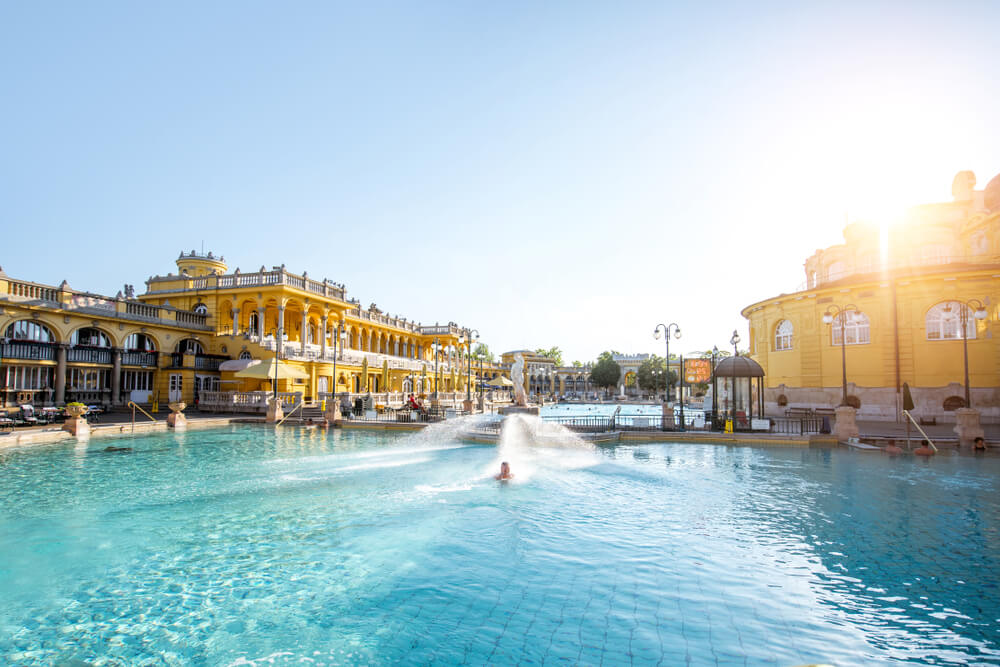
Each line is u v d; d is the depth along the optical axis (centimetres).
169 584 810
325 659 607
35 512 1193
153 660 607
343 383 4775
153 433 2628
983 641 639
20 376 2869
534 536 1027
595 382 11250
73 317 3100
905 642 637
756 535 1031
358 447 2250
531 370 12925
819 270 4341
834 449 2242
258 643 643
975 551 940
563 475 1634
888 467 1781
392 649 627
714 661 595
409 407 3675
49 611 726
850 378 3284
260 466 1769
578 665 589
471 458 1967
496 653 616
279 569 866
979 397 2917
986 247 3356
